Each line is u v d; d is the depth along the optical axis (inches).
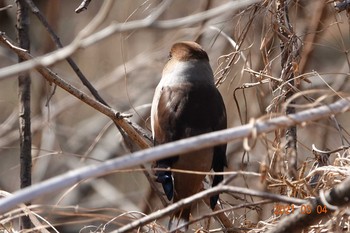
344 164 377.7
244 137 296.0
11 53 652.1
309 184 376.5
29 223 413.7
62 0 783.1
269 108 401.7
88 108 736.3
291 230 319.0
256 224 401.7
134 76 691.4
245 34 430.9
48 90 525.3
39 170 661.3
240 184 538.6
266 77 432.5
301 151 529.3
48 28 435.2
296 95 321.1
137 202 695.1
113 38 703.7
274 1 419.5
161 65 629.0
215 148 398.0
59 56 312.0
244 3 402.9
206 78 425.1
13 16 706.8
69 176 276.8
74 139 692.7
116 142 703.7
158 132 412.8
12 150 707.4
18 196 271.4
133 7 634.8
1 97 722.8
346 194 308.0
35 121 616.7
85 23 727.7
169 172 394.0
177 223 390.6
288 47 417.1
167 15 662.5
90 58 709.3
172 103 412.5
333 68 671.1
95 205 663.8
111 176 703.7
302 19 516.7
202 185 418.3
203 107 411.2
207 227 394.0
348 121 650.2
